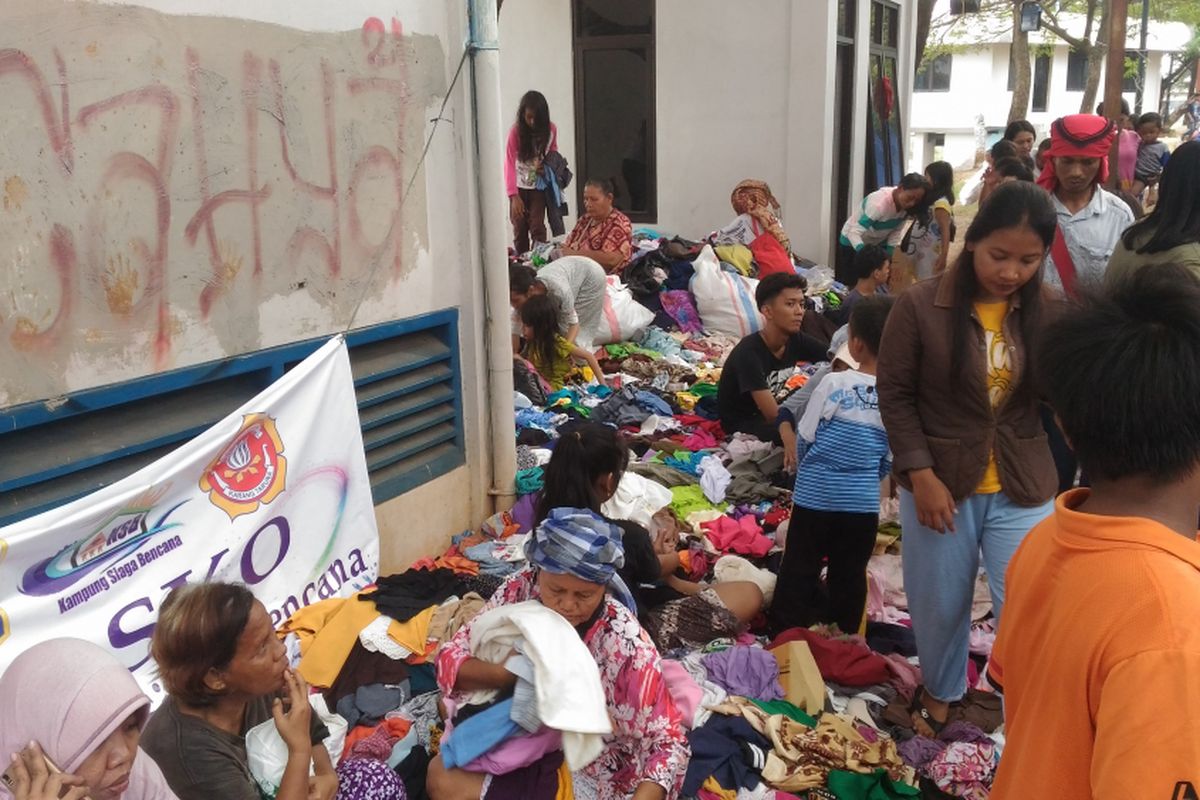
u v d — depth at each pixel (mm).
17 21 2980
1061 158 4402
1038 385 1660
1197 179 3535
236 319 3834
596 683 2576
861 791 3305
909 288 3336
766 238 10055
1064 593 1481
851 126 12430
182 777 2463
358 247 4398
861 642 4156
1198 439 1434
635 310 8664
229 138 3723
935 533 3381
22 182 3035
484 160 5008
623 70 11859
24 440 3178
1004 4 33562
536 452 5680
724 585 4387
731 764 3367
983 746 3412
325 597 4141
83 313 3258
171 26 3457
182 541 3529
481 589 4348
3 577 2980
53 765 1981
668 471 5766
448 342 5027
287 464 3916
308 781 2566
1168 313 1476
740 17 11227
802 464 4223
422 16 4633
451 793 2863
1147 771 1279
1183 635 1322
